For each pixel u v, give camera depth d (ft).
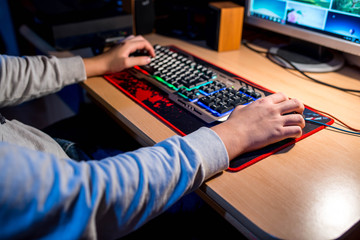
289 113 2.16
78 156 2.80
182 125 2.14
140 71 2.97
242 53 3.52
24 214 1.19
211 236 2.29
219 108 2.24
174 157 1.65
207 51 3.58
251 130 1.90
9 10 6.41
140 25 4.11
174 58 3.15
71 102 5.57
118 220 1.47
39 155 1.34
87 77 2.95
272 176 1.73
